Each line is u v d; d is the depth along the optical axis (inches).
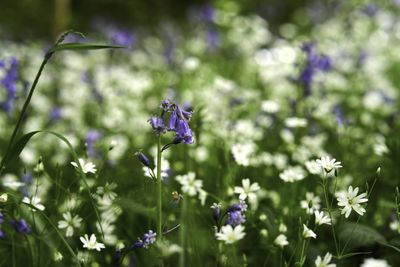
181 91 87.0
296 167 61.9
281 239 52.3
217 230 51.5
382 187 61.9
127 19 145.9
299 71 73.8
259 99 82.4
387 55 117.0
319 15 148.5
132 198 58.3
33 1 139.5
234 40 118.1
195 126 61.6
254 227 56.0
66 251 54.6
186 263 54.2
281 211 57.4
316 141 66.9
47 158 69.0
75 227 54.0
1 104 69.5
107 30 127.1
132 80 87.8
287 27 140.0
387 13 135.2
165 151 65.4
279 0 160.2
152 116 51.1
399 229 53.6
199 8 149.3
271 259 55.6
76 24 132.5
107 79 89.7
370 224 58.4
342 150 68.6
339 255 51.8
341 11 147.7
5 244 55.6
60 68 101.6
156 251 52.4
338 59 106.3
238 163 58.3
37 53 102.7
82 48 49.8
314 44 77.2
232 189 58.1
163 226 53.2
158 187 51.1
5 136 72.1
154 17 148.9
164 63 108.1
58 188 58.7
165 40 130.9
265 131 70.6
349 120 72.6
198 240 54.8
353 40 124.2
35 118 78.3
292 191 59.4
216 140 66.6
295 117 72.4
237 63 110.8
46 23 138.2
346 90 95.2
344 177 62.6
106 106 83.0
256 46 118.2
